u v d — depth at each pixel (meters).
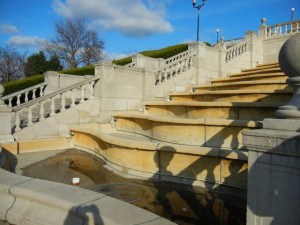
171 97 11.58
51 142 9.40
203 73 14.60
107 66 10.67
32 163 7.38
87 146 9.13
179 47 23.59
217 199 4.62
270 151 2.52
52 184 3.94
